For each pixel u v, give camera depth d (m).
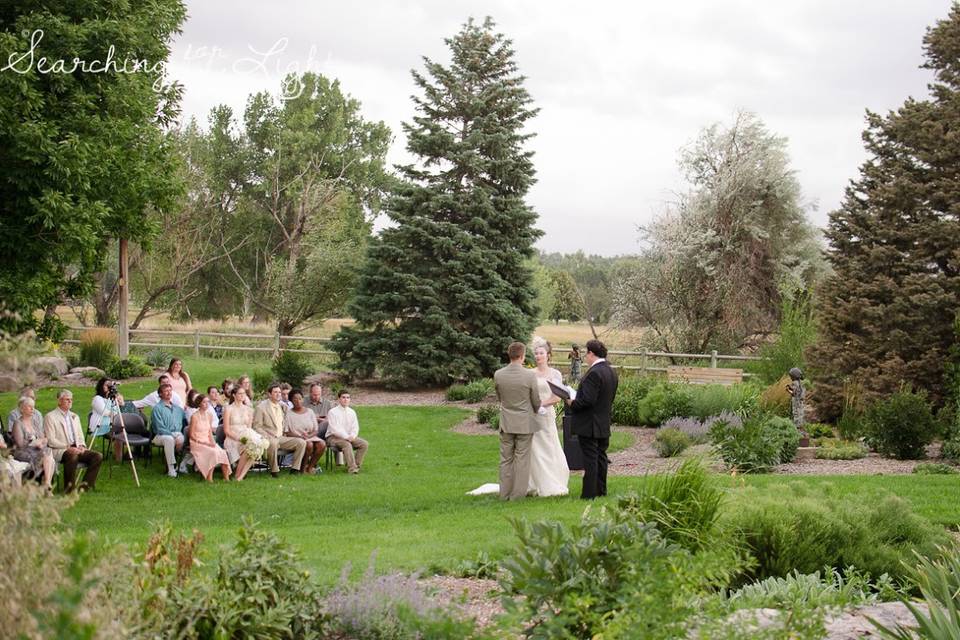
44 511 3.16
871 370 19.80
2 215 14.90
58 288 17.94
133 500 11.77
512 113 29.97
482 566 6.81
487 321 28.41
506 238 29.05
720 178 34.69
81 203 14.76
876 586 6.21
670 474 7.20
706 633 3.87
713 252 33.38
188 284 57.12
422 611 4.89
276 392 14.45
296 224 47.62
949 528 9.05
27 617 2.56
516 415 10.74
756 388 20.97
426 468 15.39
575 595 3.93
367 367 28.22
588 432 10.35
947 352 19.34
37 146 14.02
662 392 19.94
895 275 20.56
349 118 61.03
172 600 4.26
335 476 14.29
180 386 16.55
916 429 14.95
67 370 25.53
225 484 13.20
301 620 4.77
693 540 6.39
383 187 61.66
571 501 10.15
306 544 7.94
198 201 41.91
